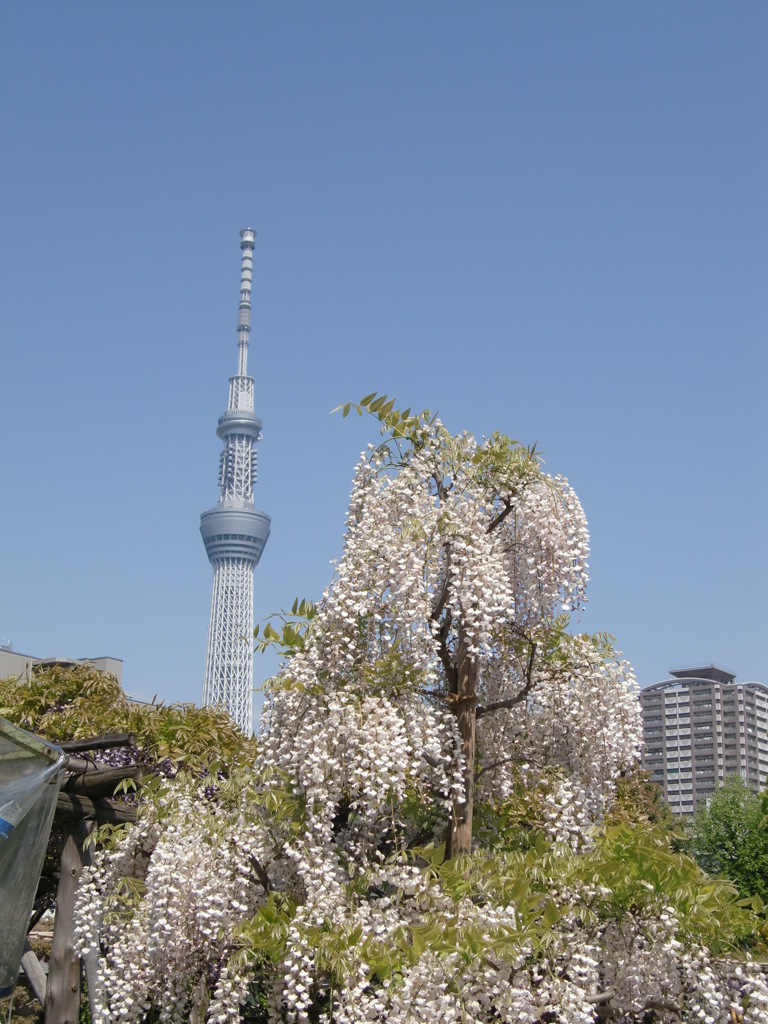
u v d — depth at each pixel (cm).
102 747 888
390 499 809
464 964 601
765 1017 632
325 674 756
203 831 740
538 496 837
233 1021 661
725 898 683
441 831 853
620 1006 686
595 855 685
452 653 850
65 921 881
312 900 675
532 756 881
